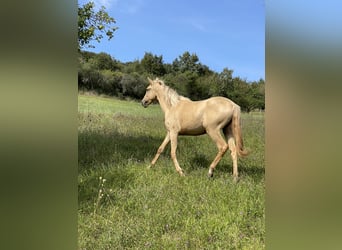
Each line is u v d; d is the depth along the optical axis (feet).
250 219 8.89
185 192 10.42
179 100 12.19
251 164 12.01
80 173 11.03
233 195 9.87
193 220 8.96
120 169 11.43
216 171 11.62
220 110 11.25
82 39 11.82
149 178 11.19
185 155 12.58
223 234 8.43
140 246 8.14
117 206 9.50
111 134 13.35
